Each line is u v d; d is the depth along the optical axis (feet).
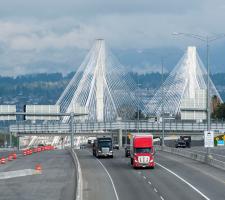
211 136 415.03
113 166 401.29
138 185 271.28
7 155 625.00
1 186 288.51
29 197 241.55
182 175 321.73
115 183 282.77
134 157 374.43
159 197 222.69
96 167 393.09
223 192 237.25
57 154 621.31
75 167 404.36
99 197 227.20
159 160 460.55
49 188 274.36
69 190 264.31
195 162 433.89
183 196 224.74
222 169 362.33
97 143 513.04
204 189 249.55
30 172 358.02
